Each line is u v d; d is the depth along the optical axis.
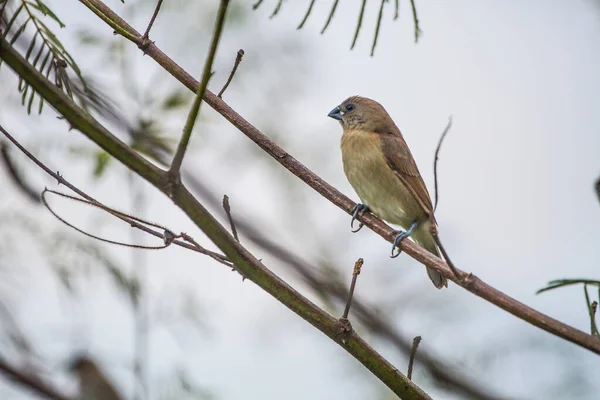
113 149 5.25
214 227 5.57
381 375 6.07
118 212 5.89
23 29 6.50
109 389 10.41
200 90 5.18
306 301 5.99
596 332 5.69
